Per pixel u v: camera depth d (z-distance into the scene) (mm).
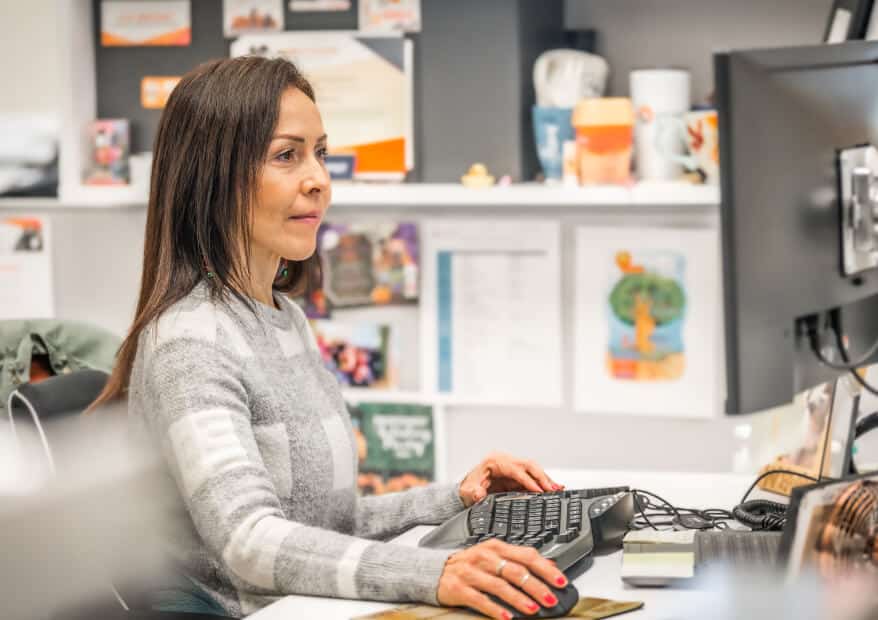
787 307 1344
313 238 1567
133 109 2740
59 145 2717
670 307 2604
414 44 2598
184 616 1506
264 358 1532
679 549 1375
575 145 2486
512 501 1579
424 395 2738
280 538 1344
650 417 2656
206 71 1555
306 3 2625
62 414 1630
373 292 2748
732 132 1267
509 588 1231
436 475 2754
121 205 2793
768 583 1179
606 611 1219
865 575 1184
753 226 1289
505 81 2535
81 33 2707
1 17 2713
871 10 2039
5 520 1388
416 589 1280
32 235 2859
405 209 2715
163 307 1496
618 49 2703
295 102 1549
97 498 1458
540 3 2629
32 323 1884
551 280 2654
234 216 1527
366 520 1722
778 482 1772
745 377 1288
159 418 1431
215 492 1369
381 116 2592
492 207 2670
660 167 2480
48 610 1399
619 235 2619
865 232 1450
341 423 1623
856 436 1790
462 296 2703
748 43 2629
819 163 1386
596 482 1839
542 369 2678
